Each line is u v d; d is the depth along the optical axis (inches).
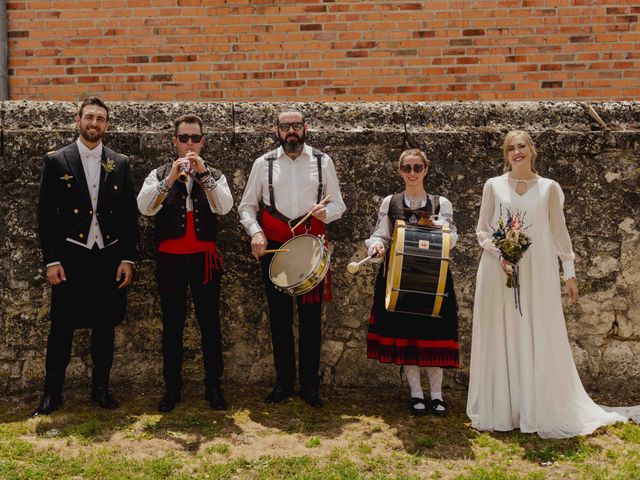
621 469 152.9
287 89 243.3
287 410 184.1
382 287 184.5
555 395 172.4
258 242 180.5
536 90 242.8
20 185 198.7
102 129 179.2
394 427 175.2
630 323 202.7
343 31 242.5
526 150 177.2
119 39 243.6
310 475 147.2
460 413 185.9
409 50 242.5
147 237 201.5
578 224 203.2
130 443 162.4
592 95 242.7
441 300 172.1
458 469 153.6
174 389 183.9
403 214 183.5
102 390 185.5
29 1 243.3
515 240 169.0
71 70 244.2
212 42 243.3
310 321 185.9
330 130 204.1
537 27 242.2
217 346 185.2
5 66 242.2
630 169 203.2
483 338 177.5
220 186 180.5
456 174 203.8
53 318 179.8
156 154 201.6
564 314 203.5
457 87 242.5
